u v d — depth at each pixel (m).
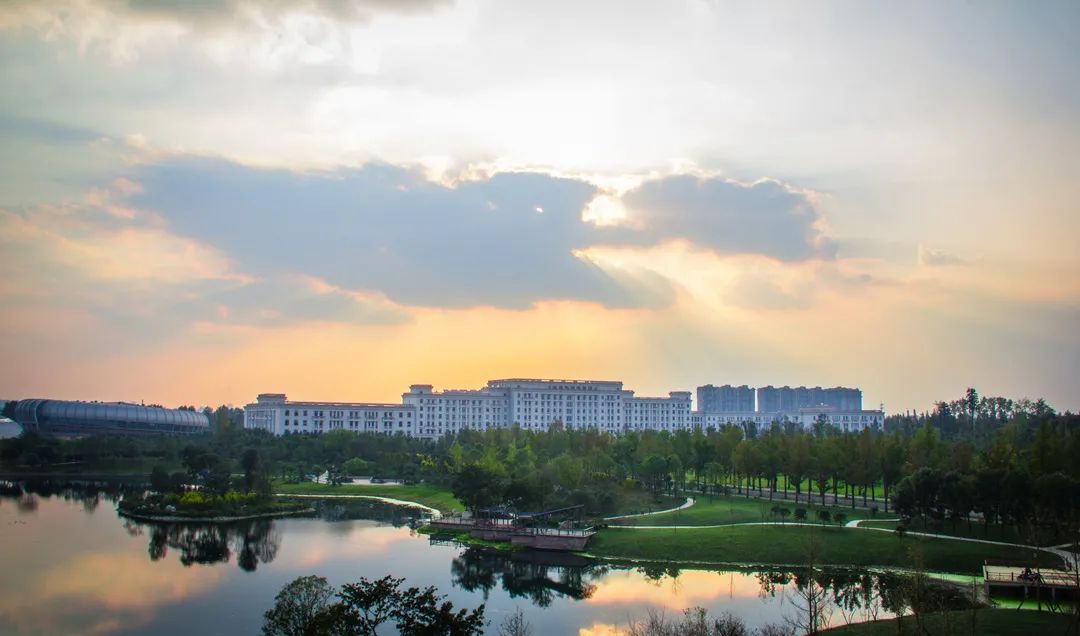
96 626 125.06
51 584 150.38
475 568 170.25
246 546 191.62
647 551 180.62
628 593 148.00
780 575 162.00
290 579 156.25
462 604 139.75
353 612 80.38
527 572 166.88
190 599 140.38
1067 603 123.75
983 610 119.38
